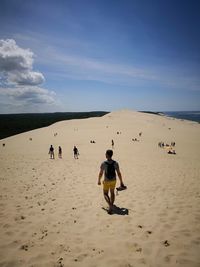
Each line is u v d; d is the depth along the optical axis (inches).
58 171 513.7
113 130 2361.0
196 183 404.5
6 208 262.1
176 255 167.0
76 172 507.8
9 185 368.8
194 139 1897.1
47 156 1032.8
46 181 402.3
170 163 748.0
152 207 268.2
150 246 180.1
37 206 270.2
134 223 223.5
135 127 2618.1
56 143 1617.9
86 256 167.6
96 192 335.9
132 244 183.6
